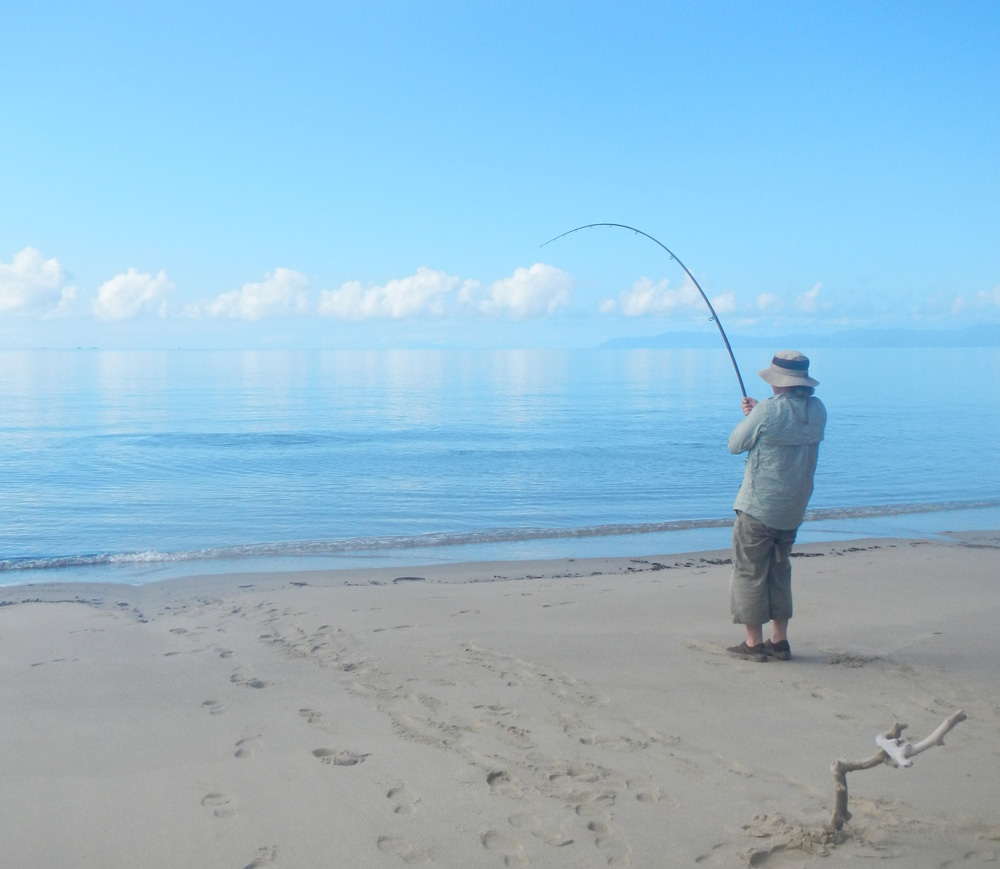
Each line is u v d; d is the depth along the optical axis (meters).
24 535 11.66
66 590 7.89
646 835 2.92
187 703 4.32
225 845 2.85
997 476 18.16
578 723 4.02
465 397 49.53
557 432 27.95
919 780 3.38
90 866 2.71
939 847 2.85
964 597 7.08
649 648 5.40
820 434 4.89
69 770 3.45
